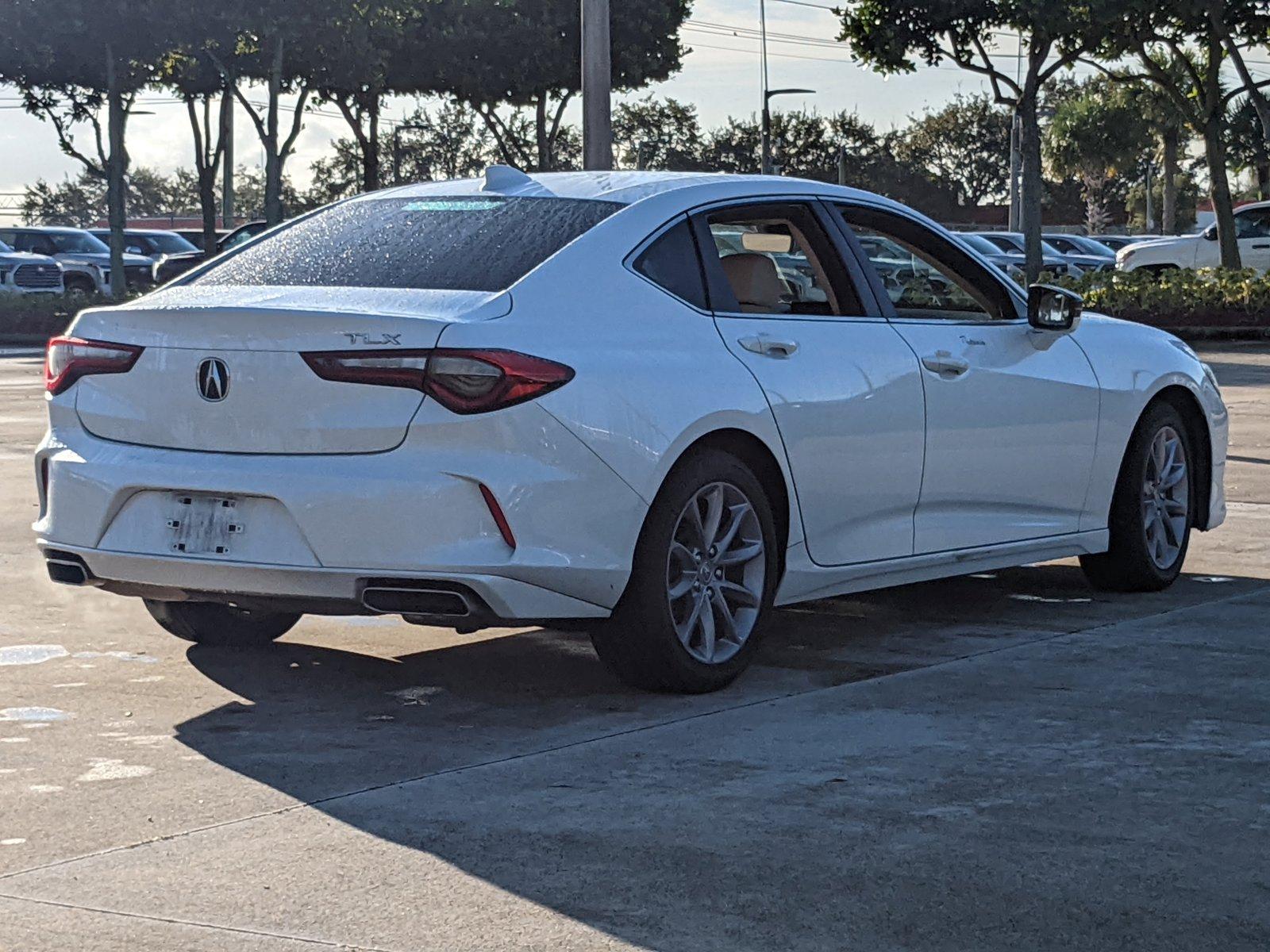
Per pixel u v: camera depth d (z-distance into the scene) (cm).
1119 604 665
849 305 574
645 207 525
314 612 470
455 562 449
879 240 598
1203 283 2581
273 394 463
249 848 363
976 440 600
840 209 584
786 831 374
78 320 504
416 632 606
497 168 558
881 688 514
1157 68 2833
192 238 4088
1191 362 709
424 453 452
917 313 600
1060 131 6644
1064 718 475
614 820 382
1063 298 625
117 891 338
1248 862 355
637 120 7731
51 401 506
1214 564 754
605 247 505
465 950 308
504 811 389
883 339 570
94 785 410
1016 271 2817
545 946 309
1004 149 8819
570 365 466
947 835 371
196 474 468
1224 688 513
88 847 364
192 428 474
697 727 468
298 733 462
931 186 8062
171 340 479
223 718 479
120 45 2939
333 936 314
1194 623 622
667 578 491
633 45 3259
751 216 554
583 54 1291
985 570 621
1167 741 450
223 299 494
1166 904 331
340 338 457
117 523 484
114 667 544
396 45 3045
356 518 452
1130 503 675
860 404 552
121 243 3125
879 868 350
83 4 2880
